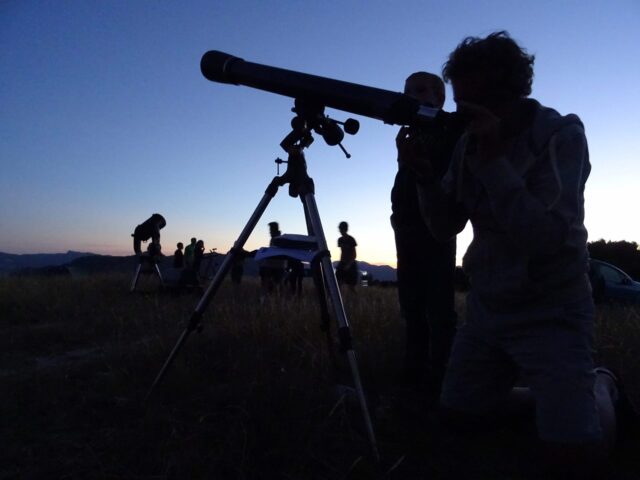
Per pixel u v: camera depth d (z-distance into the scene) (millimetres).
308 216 2801
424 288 3145
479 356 2125
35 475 2020
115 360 3537
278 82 2455
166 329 4754
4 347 4410
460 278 10148
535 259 1852
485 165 1740
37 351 4328
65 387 3061
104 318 5656
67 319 5871
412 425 2625
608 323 4543
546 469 1859
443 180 2242
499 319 2006
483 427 2268
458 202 2137
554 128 1804
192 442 2207
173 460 2035
